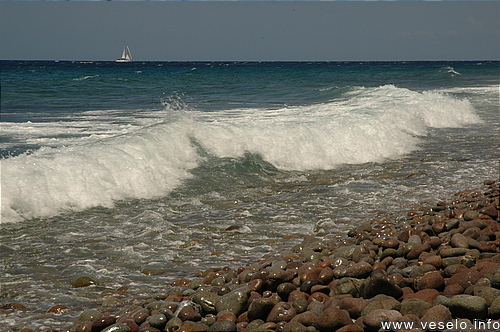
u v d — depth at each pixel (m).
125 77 58.56
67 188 10.71
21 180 10.30
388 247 7.71
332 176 13.77
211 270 7.41
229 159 14.28
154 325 5.60
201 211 10.56
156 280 7.21
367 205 10.93
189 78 59.22
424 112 22.34
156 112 25.80
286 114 21.88
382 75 67.69
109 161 11.89
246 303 6.04
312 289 6.27
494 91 35.88
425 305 5.26
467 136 19.91
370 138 17.00
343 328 5.04
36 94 36.47
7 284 7.02
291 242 8.79
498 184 12.17
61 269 7.55
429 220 9.02
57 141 16.58
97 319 5.72
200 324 5.56
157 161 12.98
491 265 6.13
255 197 11.66
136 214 10.27
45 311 6.27
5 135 17.67
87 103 31.23
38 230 9.21
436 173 13.79
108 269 7.59
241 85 48.06
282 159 14.80
